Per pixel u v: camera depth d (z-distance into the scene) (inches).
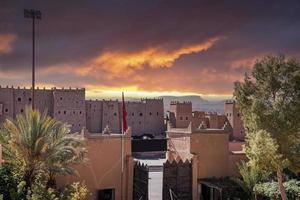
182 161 1439.5
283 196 1224.8
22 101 3267.7
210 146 1523.1
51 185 1150.3
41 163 1093.8
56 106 3356.3
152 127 3929.6
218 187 1409.9
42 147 1052.5
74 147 1198.3
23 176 1037.2
